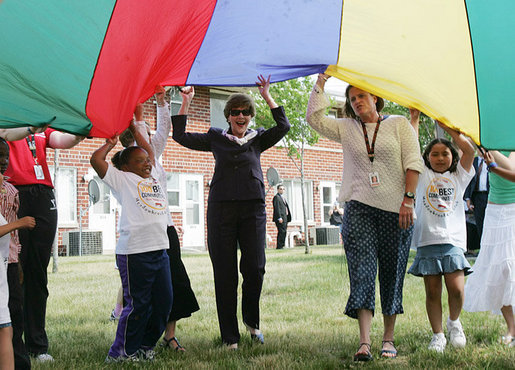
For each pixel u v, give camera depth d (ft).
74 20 11.29
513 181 13.19
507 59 12.47
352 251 13.24
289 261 36.86
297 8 12.67
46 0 10.94
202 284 26.20
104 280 28.78
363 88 13.53
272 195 66.18
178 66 13.92
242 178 14.79
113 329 17.15
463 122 13.35
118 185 13.19
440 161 14.15
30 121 12.46
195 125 58.18
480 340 14.66
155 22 11.94
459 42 12.47
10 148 13.85
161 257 13.32
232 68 14.25
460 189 14.28
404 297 21.08
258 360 12.88
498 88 12.84
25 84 12.00
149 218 13.14
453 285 13.80
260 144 15.55
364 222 13.28
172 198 58.65
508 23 11.98
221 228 14.75
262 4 12.78
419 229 14.06
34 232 13.87
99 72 12.05
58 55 11.75
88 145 54.49
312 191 69.72
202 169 60.70
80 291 25.12
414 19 12.39
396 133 13.37
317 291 23.65
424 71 13.10
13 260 11.69
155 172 14.10
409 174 13.15
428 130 51.16
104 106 12.60
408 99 13.62
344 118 14.10
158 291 13.32
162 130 14.74
